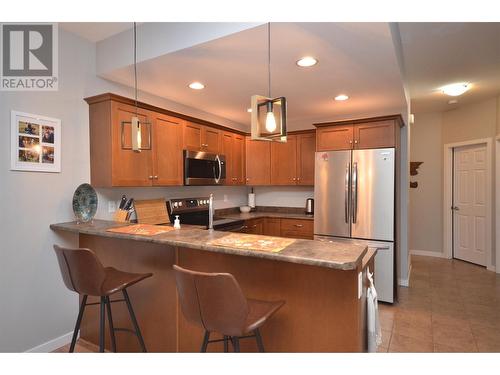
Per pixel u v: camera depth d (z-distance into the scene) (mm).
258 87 3133
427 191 5594
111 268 2158
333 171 3680
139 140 2055
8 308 2211
